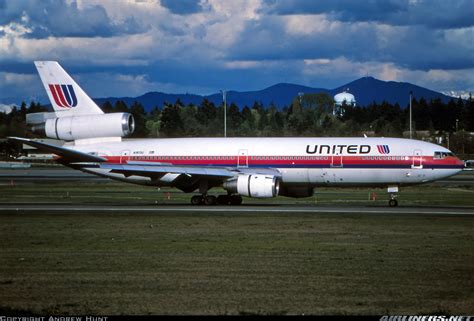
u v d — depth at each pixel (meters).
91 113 172.12
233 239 97.69
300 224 115.44
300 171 156.50
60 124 171.62
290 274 72.69
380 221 119.50
